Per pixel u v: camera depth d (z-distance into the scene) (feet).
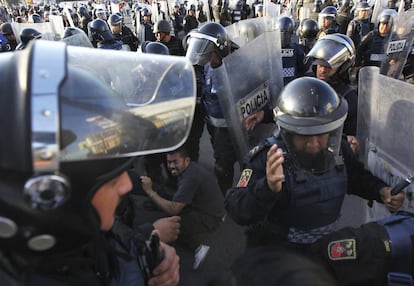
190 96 3.05
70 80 2.19
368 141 6.12
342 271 3.12
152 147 2.66
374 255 3.07
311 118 4.34
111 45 17.93
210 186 8.71
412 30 11.58
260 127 9.31
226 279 2.04
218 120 9.55
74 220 2.04
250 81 8.57
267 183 4.41
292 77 12.23
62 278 2.28
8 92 1.91
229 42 9.76
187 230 8.46
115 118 2.39
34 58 2.01
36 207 1.85
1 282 2.08
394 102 5.23
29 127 1.79
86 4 74.13
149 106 2.85
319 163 4.60
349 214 10.03
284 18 13.19
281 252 2.10
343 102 4.69
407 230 3.25
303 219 4.73
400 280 2.97
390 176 5.44
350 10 28.53
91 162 2.08
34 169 1.79
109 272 2.87
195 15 40.50
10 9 81.51
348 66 8.23
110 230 3.20
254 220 4.69
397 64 12.10
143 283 3.15
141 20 35.24
